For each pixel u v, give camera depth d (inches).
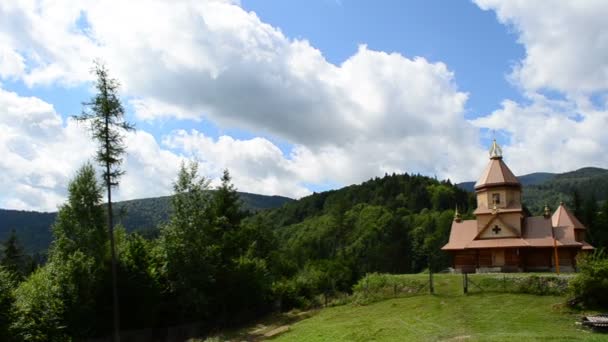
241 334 1690.5
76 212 1654.8
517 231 2187.5
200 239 1871.3
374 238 4886.8
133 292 1674.5
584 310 1305.4
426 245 4672.7
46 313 1379.2
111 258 1635.1
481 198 2342.5
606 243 3400.6
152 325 1745.8
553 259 2134.6
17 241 3053.6
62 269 1518.2
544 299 1487.5
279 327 1707.7
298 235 6309.1
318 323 1589.6
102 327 1594.5
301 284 2412.6
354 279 3149.6
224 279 1969.7
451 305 1501.0
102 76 1562.5
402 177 7544.3
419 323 1309.1
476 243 2224.4
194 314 1891.0
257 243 2935.5
